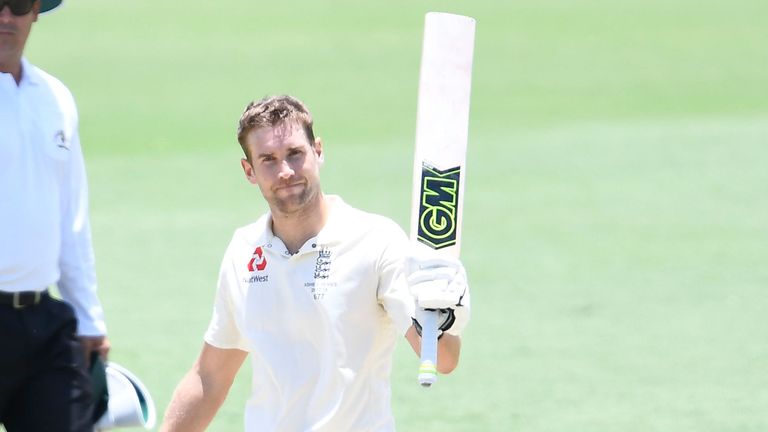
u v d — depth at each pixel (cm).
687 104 7825
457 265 1552
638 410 2625
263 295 1642
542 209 4819
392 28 11069
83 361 1606
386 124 7206
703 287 3666
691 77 8850
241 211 4872
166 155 6312
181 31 10869
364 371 1620
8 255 1556
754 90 8319
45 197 1600
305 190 1609
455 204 1592
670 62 9462
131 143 6681
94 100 8081
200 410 1753
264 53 9900
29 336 1561
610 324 3300
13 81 1606
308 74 9038
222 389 1764
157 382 2816
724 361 2972
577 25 11138
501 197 5062
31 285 1572
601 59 9619
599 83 8662
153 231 4522
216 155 6291
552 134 6750
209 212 4862
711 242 4234
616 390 2762
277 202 1614
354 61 9569
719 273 3822
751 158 5834
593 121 7219
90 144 6662
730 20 11269
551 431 2494
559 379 2848
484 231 4459
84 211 1686
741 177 5384
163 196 5216
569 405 2661
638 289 3656
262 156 1606
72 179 1662
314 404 1619
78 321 1644
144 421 1692
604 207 4834
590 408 2639
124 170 5881
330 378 1608
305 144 1612
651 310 3431
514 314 3409
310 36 10675
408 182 5381
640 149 6162
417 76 8975
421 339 1519
